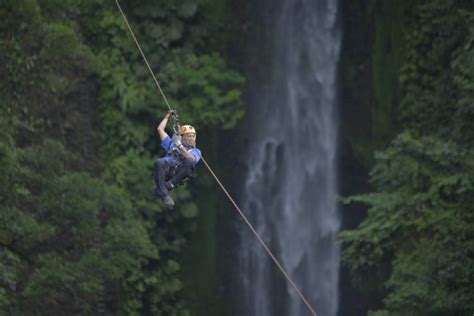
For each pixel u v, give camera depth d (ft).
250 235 449.06
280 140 453.58
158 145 403.95
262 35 447.42
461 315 322.75
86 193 306.96
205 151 429.79
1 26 312.29
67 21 384.47
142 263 397.39
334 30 453.17
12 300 319.68
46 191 296.92
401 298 326.85
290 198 454.81
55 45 310.86
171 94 402.93
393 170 353.31
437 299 318.24
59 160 302.66
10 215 281.74
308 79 454.40
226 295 441.27
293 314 453.58
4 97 334.65
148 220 394.93
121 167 390.01
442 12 374.84
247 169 447.83
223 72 414.41
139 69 400.06
